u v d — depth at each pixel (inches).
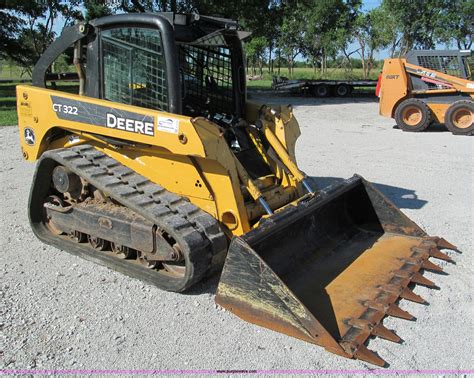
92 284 158.7
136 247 158.9
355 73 1517.0
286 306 128.9
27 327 133.3
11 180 280.7
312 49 1465.3
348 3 1344.7
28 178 284.7
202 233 147.1
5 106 661.3
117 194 155.9
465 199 252.5
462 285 158.4
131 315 140.3
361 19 1330.0
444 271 167.5
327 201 171.6
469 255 181.5
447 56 494.9
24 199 245.9
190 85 185.5
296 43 1459.2
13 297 149.2
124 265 165.9
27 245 189.6
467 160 345.4
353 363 119.4
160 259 154.6
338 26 1366.9
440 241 186.2
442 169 317.1
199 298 150.2
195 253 141.6
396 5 1179.9
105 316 139.6
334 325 131.3
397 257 170.6
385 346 126.4
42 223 196.2
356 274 159.0
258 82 1370.6
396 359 121.2
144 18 156.5
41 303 146.0
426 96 480.4
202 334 131.3
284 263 157.2
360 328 129.6
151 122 151.8
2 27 841.5
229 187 152.2
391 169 316.2
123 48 165.2
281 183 184.2
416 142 419.5
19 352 122.5
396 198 253.6
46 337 129.1
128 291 154.2
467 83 462.3
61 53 185.3
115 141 166.9
